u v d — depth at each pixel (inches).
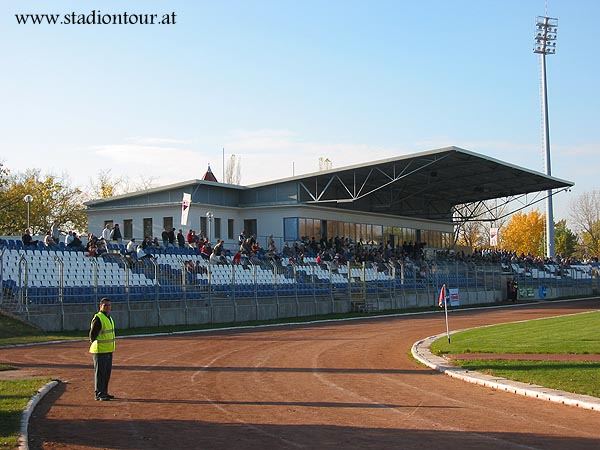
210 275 1519.4
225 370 783.1
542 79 3078.2
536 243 4613.7
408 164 2005.4
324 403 580.4
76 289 1299.2
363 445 433.4
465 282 2367.1
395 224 2630.4
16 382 657.0
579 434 458.6
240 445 434.9
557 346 907.4
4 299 1204.5
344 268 1973.4
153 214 2073.1
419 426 488.4
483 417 518.3
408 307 2068.2
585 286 2992.1
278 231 2145.7
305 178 2114.9
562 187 2603.3
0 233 2861.7
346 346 1040.8
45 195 3070.9
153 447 430.9
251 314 1590.8
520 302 2428.6
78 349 973.2
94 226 2150.6
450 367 769.6
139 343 1082.7
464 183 2495.1
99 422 505.0
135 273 1445.6
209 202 2091.5
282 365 825.5
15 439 420.2
